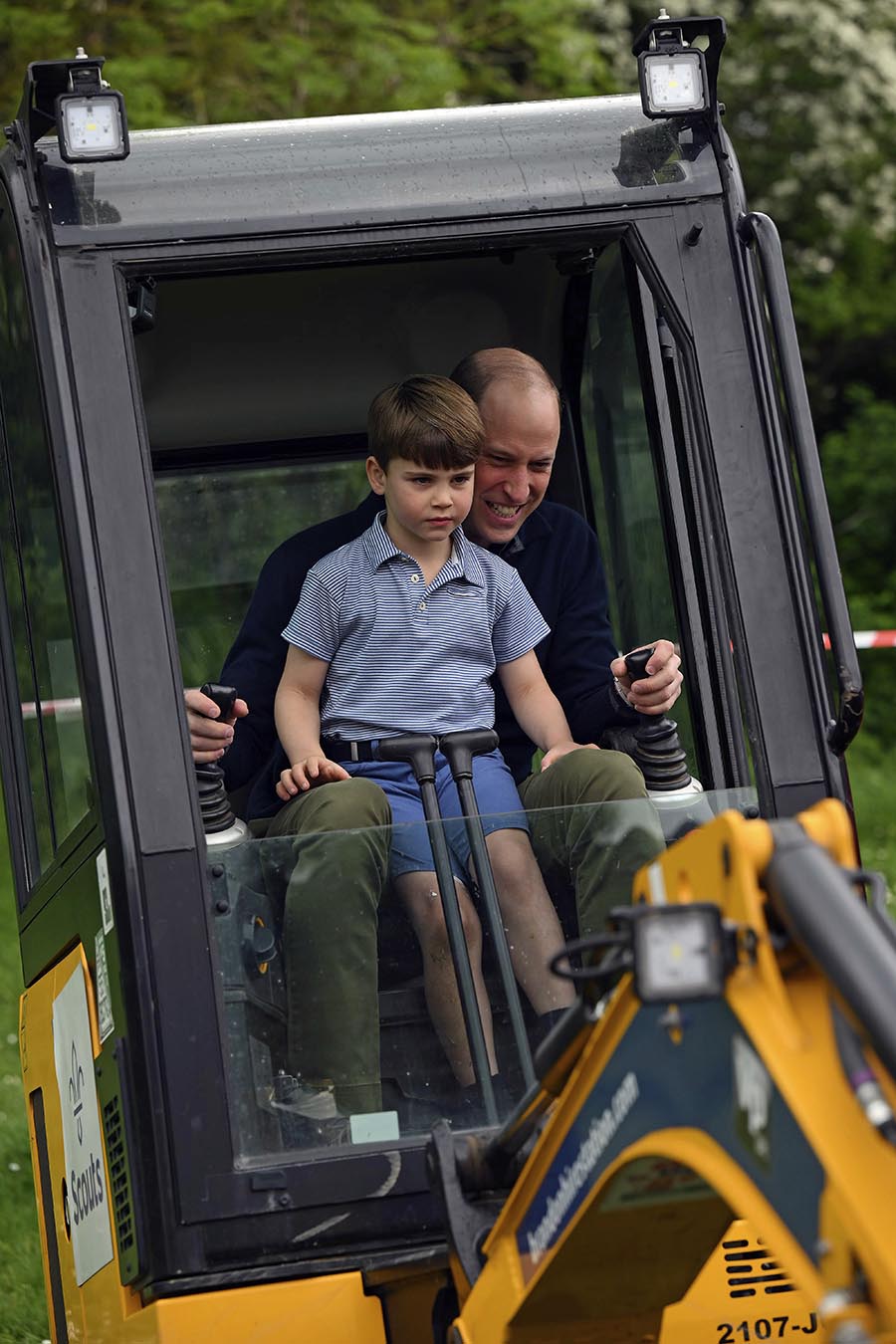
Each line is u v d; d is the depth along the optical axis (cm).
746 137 2080
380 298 569
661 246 440
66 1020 445
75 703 417
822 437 2070
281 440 614
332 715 462
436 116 454
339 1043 398
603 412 559
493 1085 405
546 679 516
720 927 249
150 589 400
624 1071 286
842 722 400
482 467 496
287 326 573
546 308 578
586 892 419
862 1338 221
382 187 436
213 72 1239
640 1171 288
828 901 238
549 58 1398
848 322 2025
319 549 507
